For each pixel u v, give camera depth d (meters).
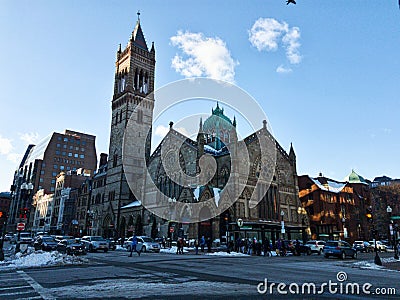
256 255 40.91
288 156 68.31
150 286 13.49
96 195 86.12
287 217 62.00
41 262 23.22
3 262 24.53
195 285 13.84
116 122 82.75
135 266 22.42
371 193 92.44
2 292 12.13
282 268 22.83
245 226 49.03
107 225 76.38
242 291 12.48
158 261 27.11
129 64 83.75
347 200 77.31
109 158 81.62
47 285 13.80
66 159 163.38
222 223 52.28
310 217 72.56
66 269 20.44
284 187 64.12
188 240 51.06
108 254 37.41
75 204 103.94
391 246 82.06
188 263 25.41
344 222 69.38
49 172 156.75
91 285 13.74
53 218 119.50
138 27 90.62
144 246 43.12
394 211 88.00
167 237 56.62
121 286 13.46
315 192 73.06
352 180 91.50
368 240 77.38
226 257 34.66
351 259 38.09
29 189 34.62
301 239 62.06
